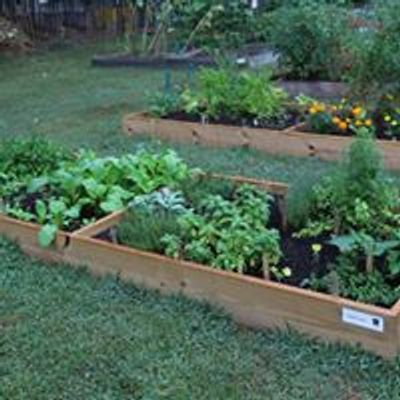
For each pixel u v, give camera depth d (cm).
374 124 618
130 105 816
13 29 1328
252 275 362
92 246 396
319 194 421
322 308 323
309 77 810
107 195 452
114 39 1348
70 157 520
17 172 504
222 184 457
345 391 295
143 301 368
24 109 828
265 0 1183
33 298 374
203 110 680
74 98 874
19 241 432
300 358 316
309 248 389
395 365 306
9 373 314
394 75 636
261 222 400
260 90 661
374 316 310
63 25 1438
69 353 325
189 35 1123
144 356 321
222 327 342
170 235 383
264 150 615
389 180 434
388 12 682
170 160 486
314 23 791
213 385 300
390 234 385
